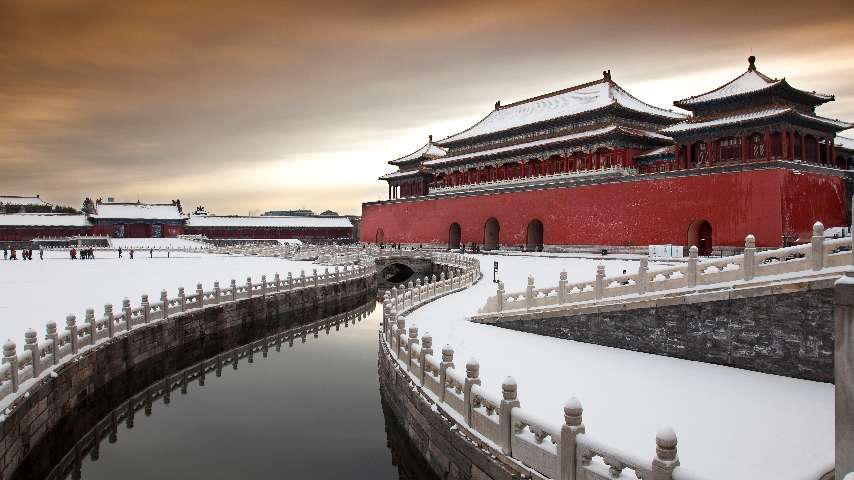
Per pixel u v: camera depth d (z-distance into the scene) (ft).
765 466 38.55
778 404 51.49
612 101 233.35
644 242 193.88
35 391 57.06
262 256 274.57
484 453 42.75
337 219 469.98
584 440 34.22
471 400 46.19
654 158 226.58
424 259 234.99
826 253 58.70
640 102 265.13
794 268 60.85
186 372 100.83
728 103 189.06
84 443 69.26
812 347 58.65
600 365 66.28
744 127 181.68
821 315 57.93
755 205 164.35
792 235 160.56
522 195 240.94
